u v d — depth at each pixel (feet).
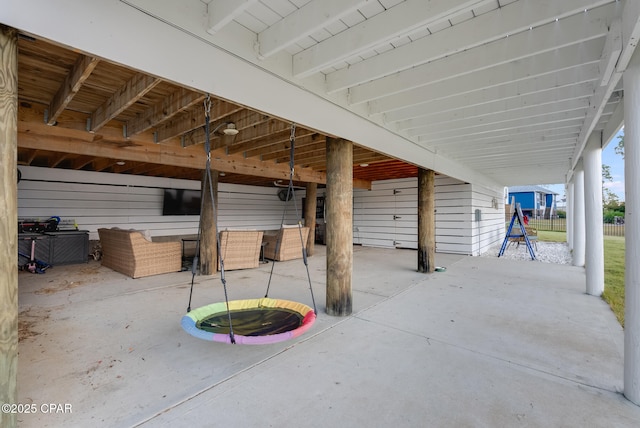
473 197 26.27
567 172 27.48
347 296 11.06
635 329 6.02
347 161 10.89
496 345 8.61
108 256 19.29
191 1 6.26
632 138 6.29
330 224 11.09
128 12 5.42
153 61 5.71
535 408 5.85
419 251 18.79
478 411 5.75
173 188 27.91
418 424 5.39
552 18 5.90
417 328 9.87
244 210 33.53
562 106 10.75
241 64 7.24
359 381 6.79
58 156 18.20
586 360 7.75
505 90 9.70
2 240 4.35
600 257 13.74
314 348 8.45
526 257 25.76
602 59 7.35
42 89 9.98
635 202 6.20
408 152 14.66
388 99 11.10
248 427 5.31
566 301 12.82
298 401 6.07
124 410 5.74
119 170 24.21
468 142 15.83
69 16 4.78
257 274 18.29
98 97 10.61
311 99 9.20
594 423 5.42
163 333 9.36
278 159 20.86
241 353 8.13
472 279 16.92
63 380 6.73
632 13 5.33
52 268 19.35
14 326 4.47
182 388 6.49
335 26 7.12
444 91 9.68
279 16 6.84
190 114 12.26
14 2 4.29
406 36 6.95
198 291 14.28
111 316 10.78
